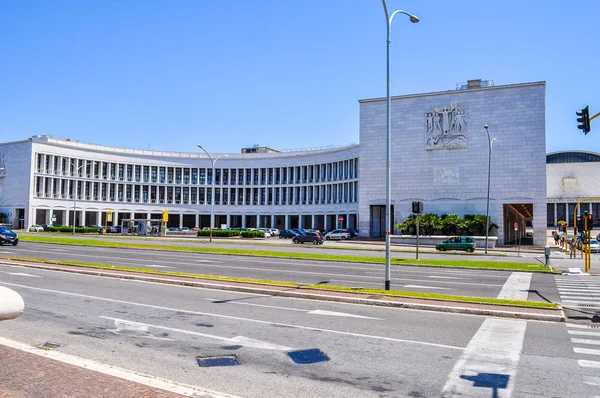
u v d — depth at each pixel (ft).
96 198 309.83
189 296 48.34
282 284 55.36
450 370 25.21
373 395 21.62
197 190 337.11
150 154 328.49
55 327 33.96
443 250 146.51
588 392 22.04
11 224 284.61
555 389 22.43
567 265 102.27
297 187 315.37
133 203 322.96
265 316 38.70
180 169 335.47
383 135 219.82
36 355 24.84
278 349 29.04
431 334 33.14
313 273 74.23
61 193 294.05
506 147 199.31
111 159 314.76
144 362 26.18
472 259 114.73
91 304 43.04
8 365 23.04
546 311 40.45
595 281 70.03
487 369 25.40
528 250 166.71
